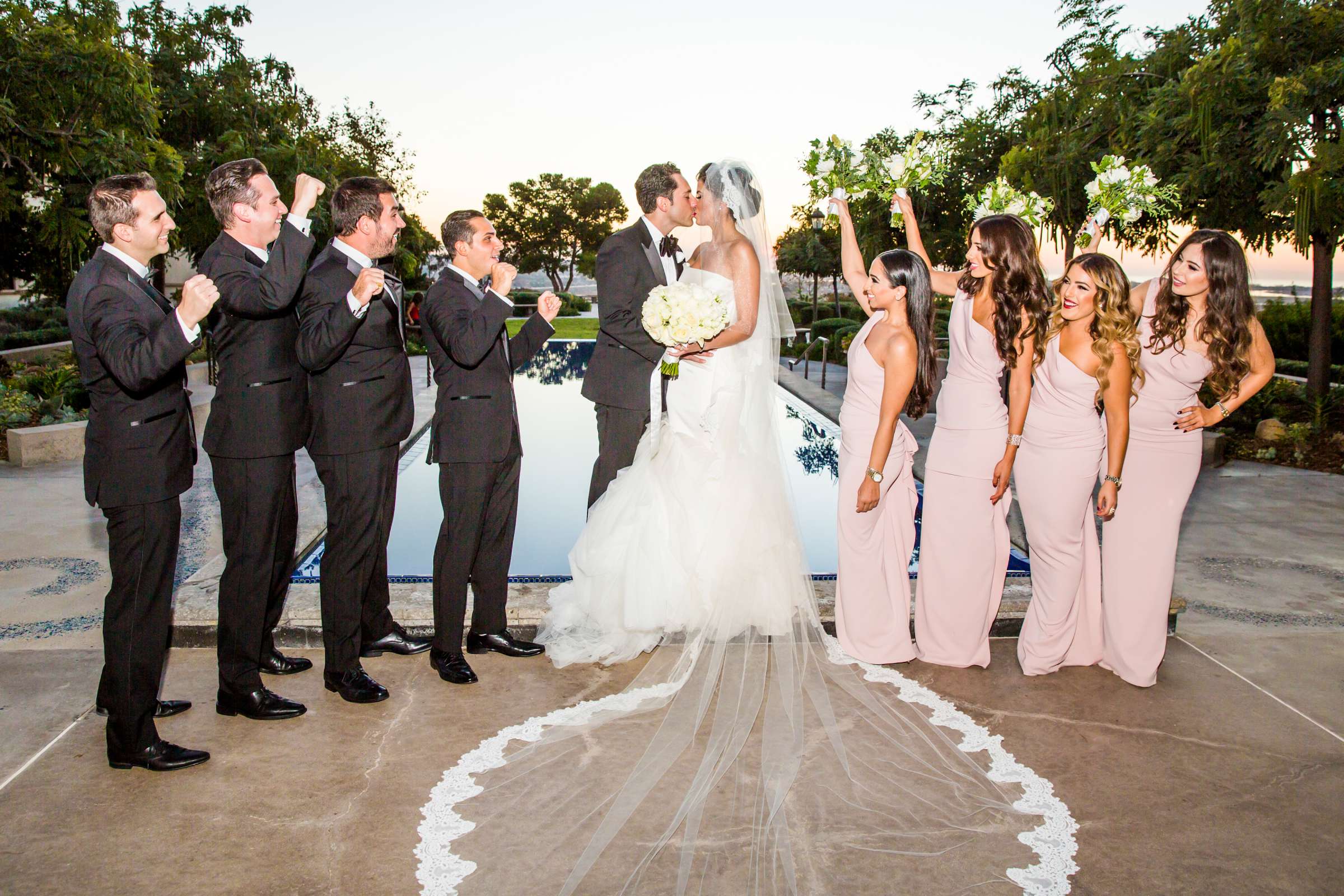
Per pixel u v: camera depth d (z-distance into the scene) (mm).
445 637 3422
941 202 14008
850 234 3859
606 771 2764
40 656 3641
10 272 13773
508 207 76625
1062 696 3367
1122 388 3197
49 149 10836
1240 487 7066
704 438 3512
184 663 3551
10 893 2176
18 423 8469
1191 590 4637
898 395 3340
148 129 11656
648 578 3482
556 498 6613
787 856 2340
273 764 2803
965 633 3553
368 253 3125
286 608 3740
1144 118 9328
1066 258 10922
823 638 3711
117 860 2316
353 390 3107
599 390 3930
